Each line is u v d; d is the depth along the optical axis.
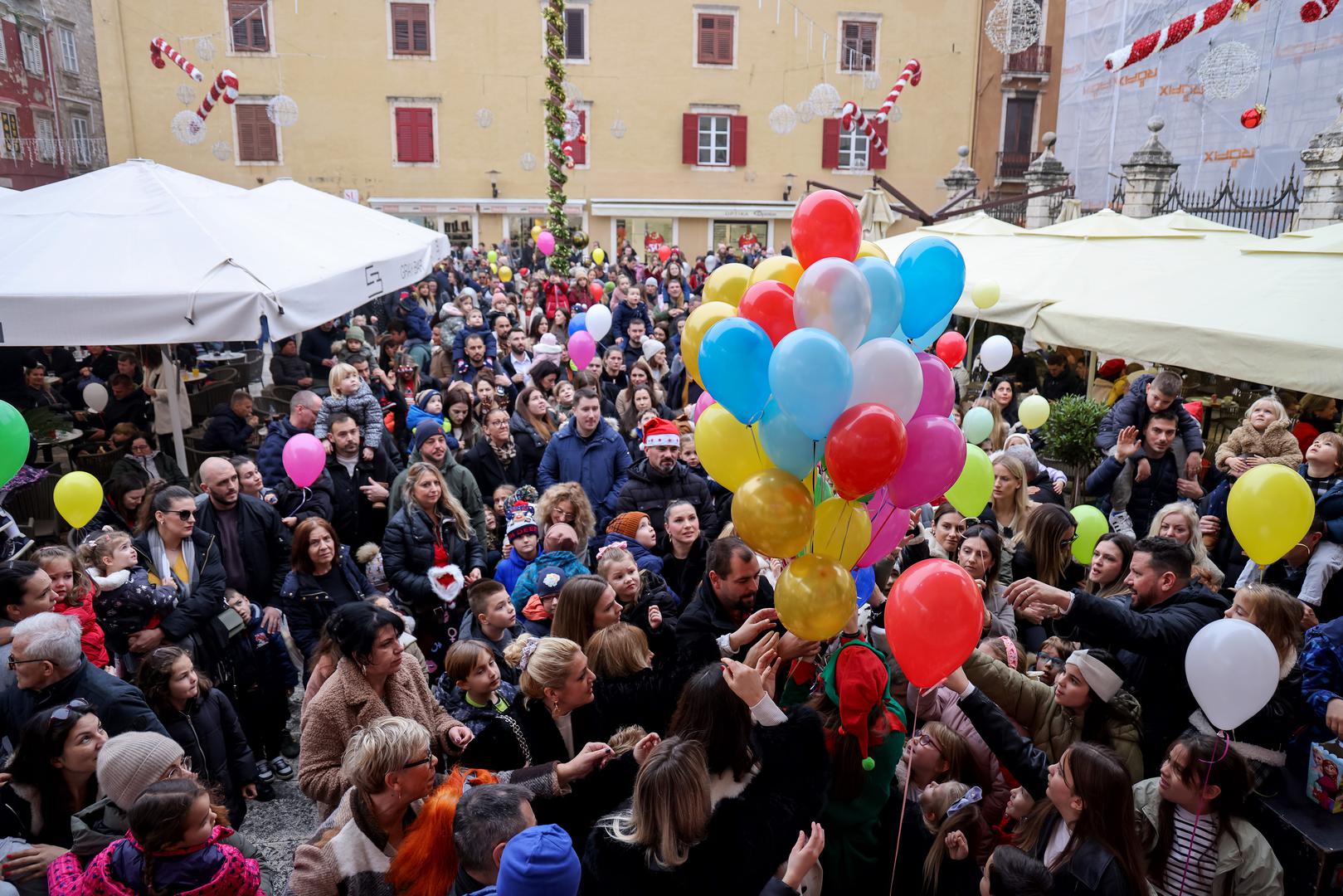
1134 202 16.97
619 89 27.86
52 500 7.24
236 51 25.95
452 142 27.47
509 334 10.40
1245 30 16.23
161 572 4.41
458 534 5.26
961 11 28.39
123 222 6.27
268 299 5.82
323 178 27.02
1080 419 7.94
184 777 2.93
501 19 27.05
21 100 25.53
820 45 28.22
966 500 4.22
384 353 11.68
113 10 25.05
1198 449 6.10
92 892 2.54
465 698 3.81
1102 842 2.52
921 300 2.98
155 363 8.80
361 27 26.53
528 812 2.46
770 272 3.11
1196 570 4.34
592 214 28.22
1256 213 15.37
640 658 3.35
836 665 2.79
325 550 4.61
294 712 5.44
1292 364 5.90
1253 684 2.68
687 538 4.79
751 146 28.64
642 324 10.48
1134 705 3.13
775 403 2.80
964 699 2.98
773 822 2.41
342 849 2.67
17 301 5.47
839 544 2.89
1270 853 2.68
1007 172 29.22
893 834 2.89
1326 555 4.54
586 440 6.37
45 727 3.02
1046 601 3.17
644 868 2.27
